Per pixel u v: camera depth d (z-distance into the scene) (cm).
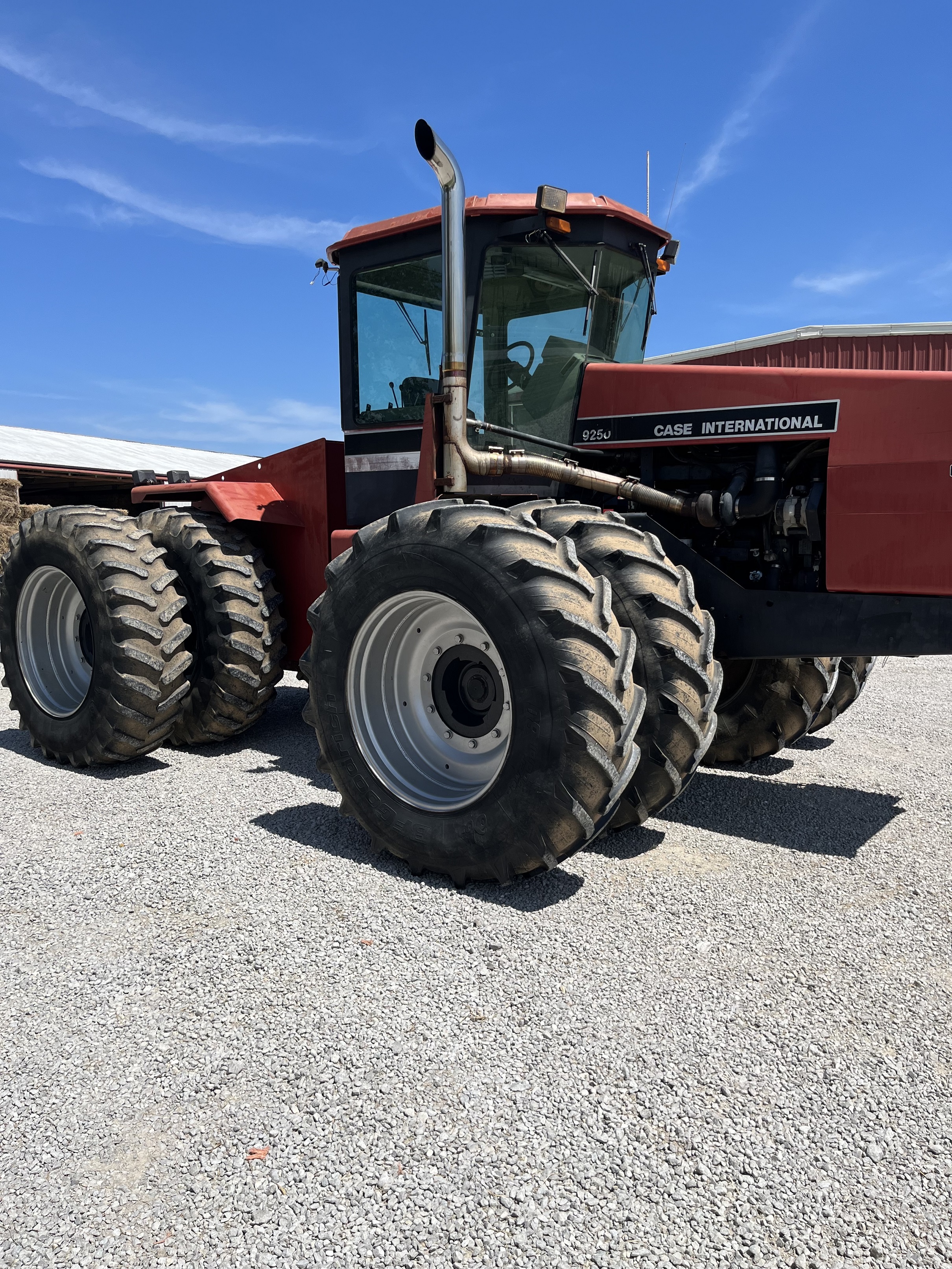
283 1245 150
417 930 259
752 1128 176
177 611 438
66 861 312
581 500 381
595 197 369
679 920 267
